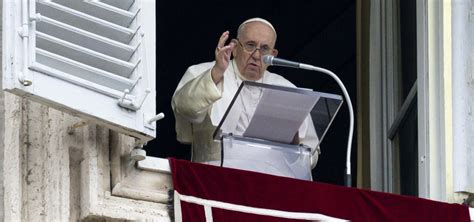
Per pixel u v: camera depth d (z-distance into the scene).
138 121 24.06
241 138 25.12
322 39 34.50
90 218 24.03
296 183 24.86
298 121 25.06
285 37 34.88
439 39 26.80
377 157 28.95
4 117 23.98
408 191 28.03
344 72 34.34
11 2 23.25
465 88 26.53
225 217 24.39
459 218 25.47
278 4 34.59
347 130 33.50
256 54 27.06
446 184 26.11
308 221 24.77
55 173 23.97
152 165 24.58
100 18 24.17
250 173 24.66
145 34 24.38
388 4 29.38
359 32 30.11
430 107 26.61
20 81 23.09
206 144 26.41
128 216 24.17
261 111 24.84
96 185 24.14
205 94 25.97
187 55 35.56
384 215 25.19
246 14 34.94
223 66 26.05
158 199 24.47
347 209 25.03
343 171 33.53
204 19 35.03
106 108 23.80
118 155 24.42
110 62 23.98
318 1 34.09
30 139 24.05
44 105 24.00
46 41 23.56
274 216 24.62
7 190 23.69
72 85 23.56
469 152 26.25
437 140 26.45
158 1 34.78
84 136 24.27
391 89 29.08
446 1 26.84
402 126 28.47
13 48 23.14
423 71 26.84
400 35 29.03
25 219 23.73
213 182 24.48
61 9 23.80
